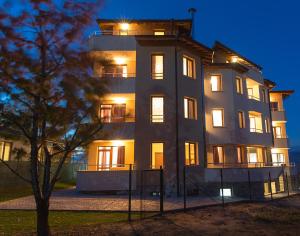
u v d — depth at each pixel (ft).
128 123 68.54
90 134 27.40
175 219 37.88
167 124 68.69
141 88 70.69
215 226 34.83
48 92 24.06
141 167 66.33
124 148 73.26
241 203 55.62
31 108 24.71
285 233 32.30
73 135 27.04
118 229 31.68
